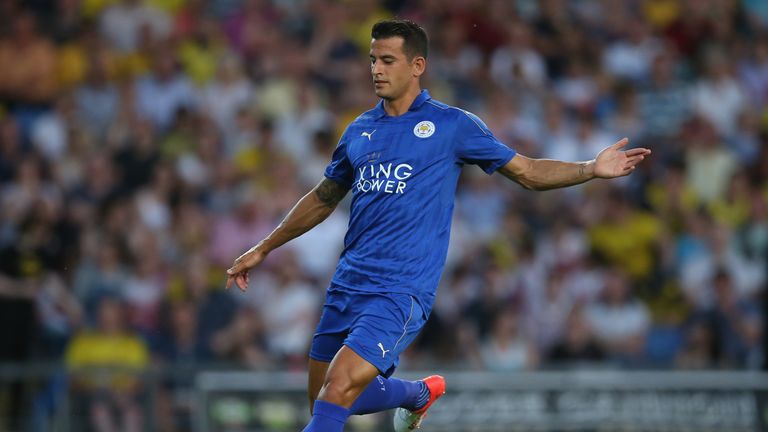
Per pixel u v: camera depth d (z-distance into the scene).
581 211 49.44
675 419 36.91
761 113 58.84
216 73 51.06
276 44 53.34
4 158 46.28
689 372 37.84
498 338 42.88
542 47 57.50
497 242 46.59
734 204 52.41
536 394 36.25
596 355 43.72
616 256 48.81
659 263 48.84
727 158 54.56
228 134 49.00
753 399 37.06
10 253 41.09
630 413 36.69
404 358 41.56
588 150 52.78
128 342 40.81
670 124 57.62
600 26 60.16
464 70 54.44
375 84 20.81
